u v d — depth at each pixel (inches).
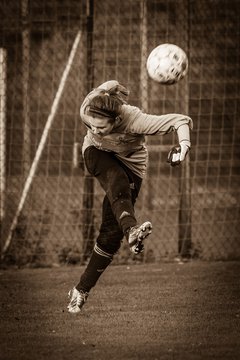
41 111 1562.5
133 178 763.4
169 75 762.8
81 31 1381.6
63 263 1211.2
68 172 1578.5
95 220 1374.3
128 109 723.4
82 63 1493.6
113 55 1497.3
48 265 1194.6
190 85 1549.0
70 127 1572.3
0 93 1397.6
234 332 753.0
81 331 764.0
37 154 1327.5
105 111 696.4
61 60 1540.4
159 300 919.0
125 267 1168.8
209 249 1299.2
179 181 1268.5
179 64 764.0
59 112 1565.0
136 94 1496.1
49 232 1364.4
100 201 1450.5
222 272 1117.7
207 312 848.9
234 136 1552.7
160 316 829.8
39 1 1523.1
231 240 1358.3
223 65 1562.5
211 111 1508.4
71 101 1557.6
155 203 1542.8
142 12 1352.1
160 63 763.4
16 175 1496.1
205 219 1482.5
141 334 746.8
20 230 1336.1
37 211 1459.2
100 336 740.0
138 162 759.7
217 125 1600.6
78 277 1091.9
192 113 1577.3
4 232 1343.5
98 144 742.5
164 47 772.6
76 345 706.8
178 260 1230.9
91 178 1229.7
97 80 1491.1
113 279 1064.8
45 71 1546.5
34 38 1536.7
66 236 1348.4
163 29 1476.4
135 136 738.8
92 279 773.3
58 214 1456.7
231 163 1560.0
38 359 660.1
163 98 1537.9
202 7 1528.1
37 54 1541.6
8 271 1151.0
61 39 1536.7
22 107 1517.0
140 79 1453.0
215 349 685.9
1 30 1482.5
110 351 681.6
